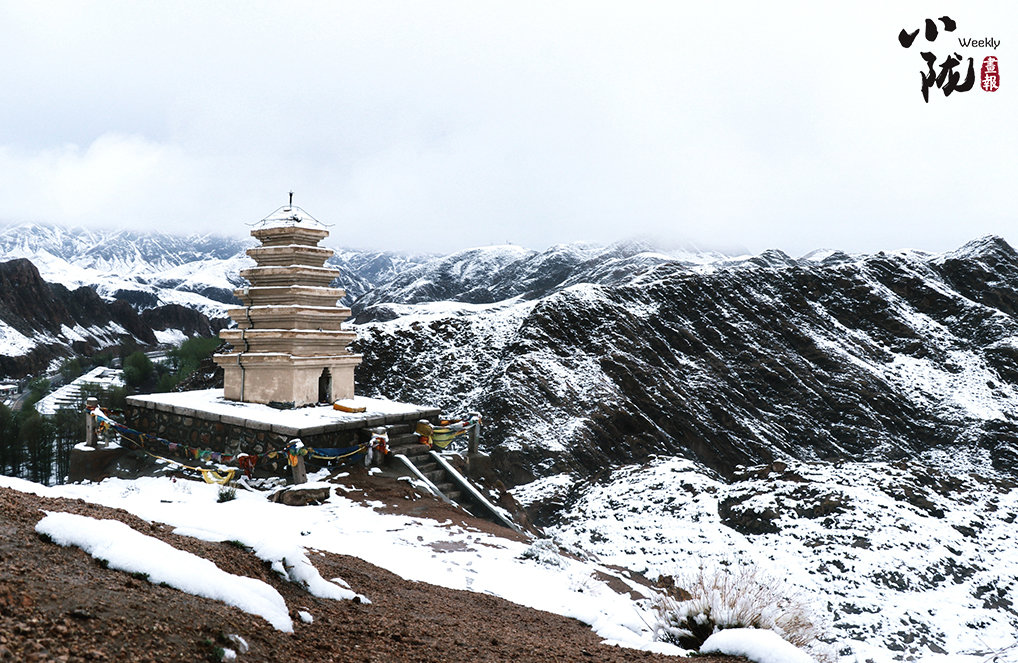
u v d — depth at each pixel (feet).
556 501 114.42
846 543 79.87
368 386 185.98
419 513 52.16
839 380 198.90
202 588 17.40
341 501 52.90
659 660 22.40
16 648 11.86
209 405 71.00
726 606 26.27
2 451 226.17
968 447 173.78
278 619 17.69
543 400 164.04
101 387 347.77
